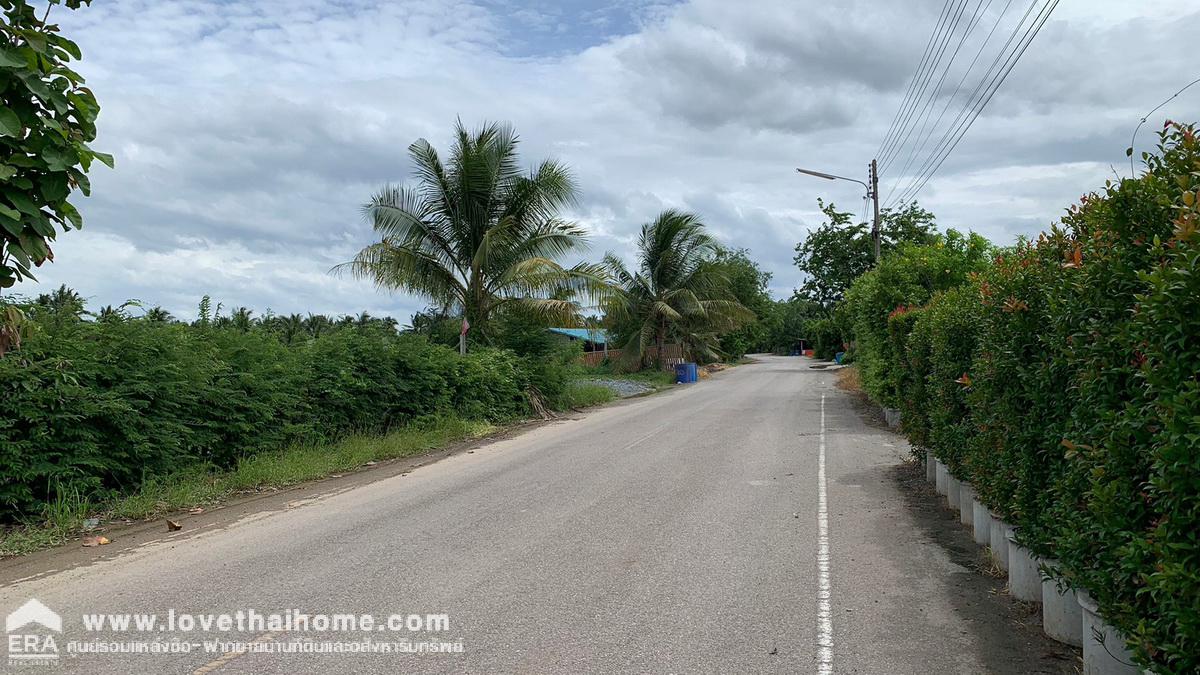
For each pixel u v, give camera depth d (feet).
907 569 20.15
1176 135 11.84
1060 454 14.40
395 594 18.45
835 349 225.35
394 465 41.60
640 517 26.27
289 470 36.22
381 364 49.96
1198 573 8.90
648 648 15.01
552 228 70.49
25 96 12.79
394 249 65.26
